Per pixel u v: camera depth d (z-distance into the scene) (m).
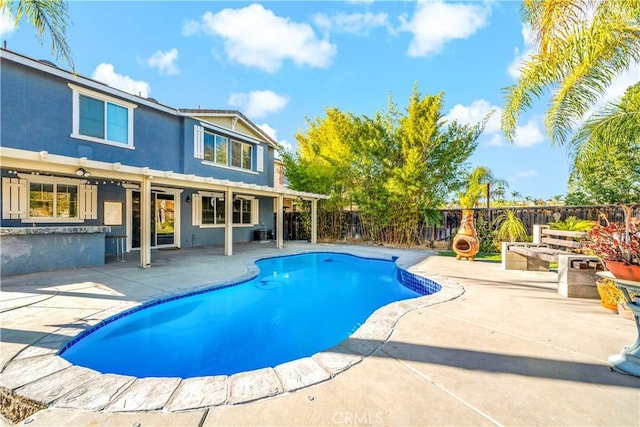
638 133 4.58
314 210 14.68
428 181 12.68
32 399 2.30
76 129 8.81
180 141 11.88
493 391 2.35
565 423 1.99
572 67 4.79
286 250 12.15
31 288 5.66
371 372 2.63
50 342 3.36
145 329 4.84
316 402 2.22
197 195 13.16
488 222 11.80
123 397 2.31
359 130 13.85
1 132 7.52
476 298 4.99
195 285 6.08
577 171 5.14
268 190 11.77
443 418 2.04
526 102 5.54
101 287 5.81
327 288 7.60
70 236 7.62
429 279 6.59
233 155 14.06
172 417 2.08
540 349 3.06
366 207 13.92
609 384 2.44
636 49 4.34
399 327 3.66
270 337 4.69
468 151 12.39
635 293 2.75
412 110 12.09
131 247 10.96
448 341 3.26
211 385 2.46
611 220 9.55
